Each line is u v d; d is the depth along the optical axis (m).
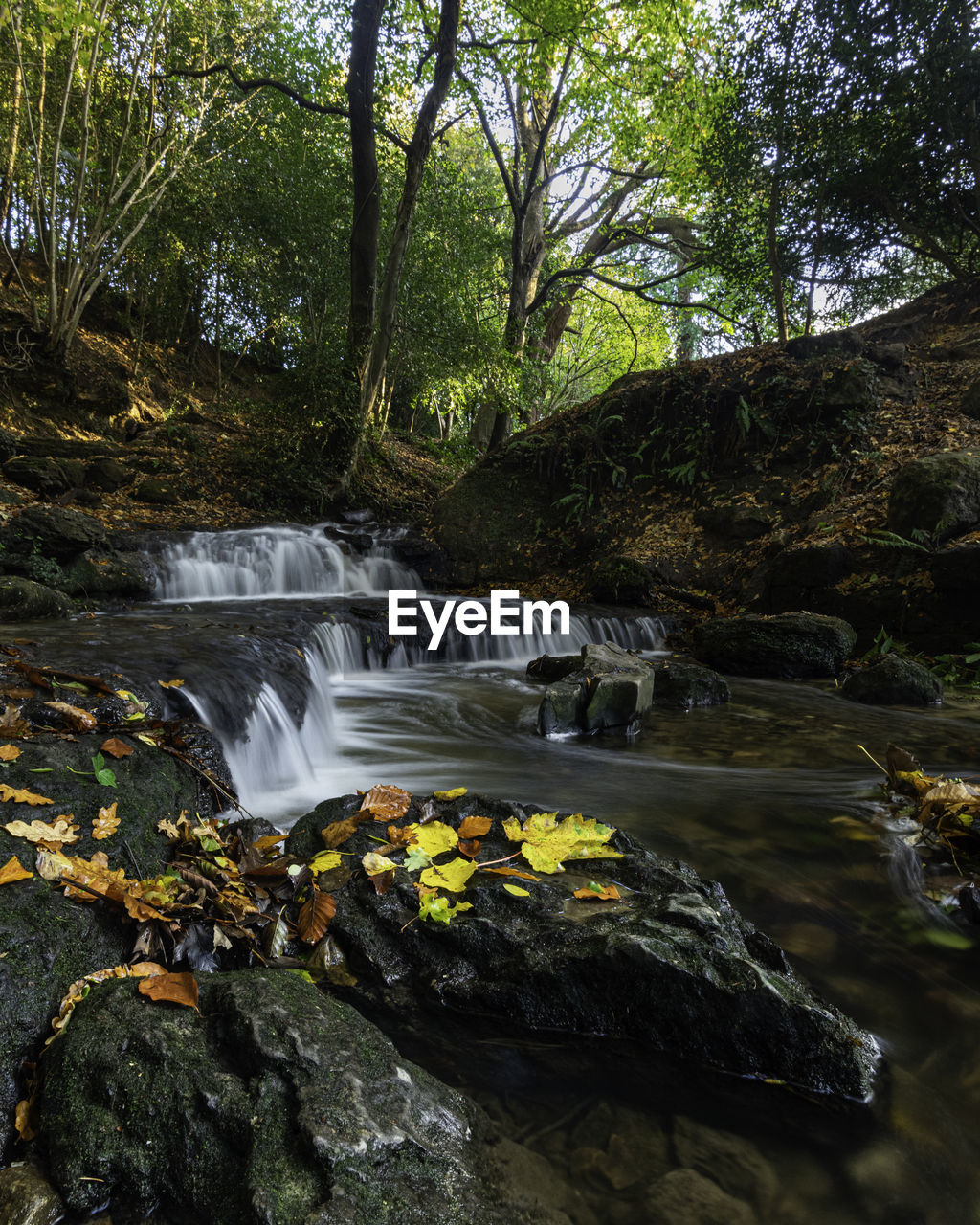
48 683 3.26
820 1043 1.72
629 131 18.06
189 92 15.45
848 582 8.53
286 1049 1.52
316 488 14.36
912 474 8.34
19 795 2.31
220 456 15.00
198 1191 1.32
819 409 11.62
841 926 2.38
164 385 17.69
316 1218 1.21
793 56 13.00
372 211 14.53
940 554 7.64
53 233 13.42
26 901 1.85
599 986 1.89
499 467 15.24
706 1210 1.35
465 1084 1.69
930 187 13.09
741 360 13.48
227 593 10.18
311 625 7.07
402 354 19.77
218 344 19.81
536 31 15.34
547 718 5.04
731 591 10.51
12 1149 1.44
